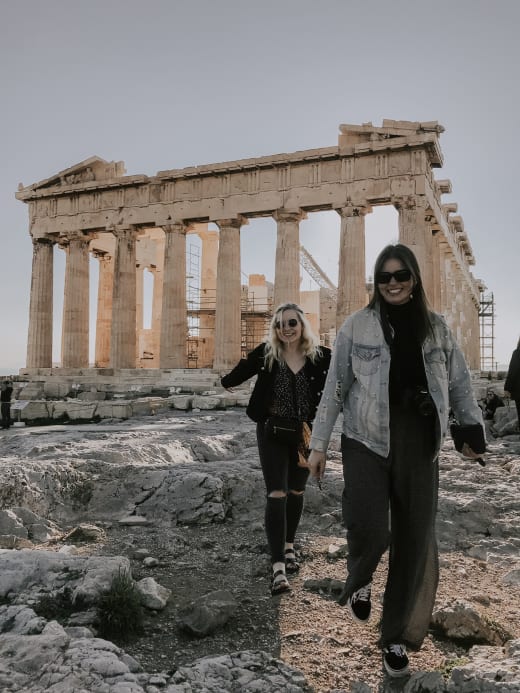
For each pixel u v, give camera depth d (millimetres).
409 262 3512
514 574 4926
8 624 3697
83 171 37719
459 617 3859
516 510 6785
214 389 27469
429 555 3441
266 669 3324
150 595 4250
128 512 6902
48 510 6879
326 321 56375
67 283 37781
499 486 7738
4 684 2945
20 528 6105
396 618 3354
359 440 3479
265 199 32469
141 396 28500
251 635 3879
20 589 4258
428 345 3473
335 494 7266
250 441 11461
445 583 4812
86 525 6270
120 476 7414
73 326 37375
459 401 3629
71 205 37844
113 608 3875
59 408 18562
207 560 5387
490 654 3482
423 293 3576
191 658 3562
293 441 4855
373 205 31328
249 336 48594
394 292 3523
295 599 4469
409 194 29578
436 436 3373
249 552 5598
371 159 30484
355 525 3309
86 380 33938
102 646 3336
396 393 3484
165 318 34469
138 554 5457
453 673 3150
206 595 4238
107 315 45438
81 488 7203
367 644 3758
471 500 6719
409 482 3410
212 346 45750
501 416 14672
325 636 3840
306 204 31578
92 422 18047
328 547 5582
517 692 2879
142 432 12617
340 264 30656
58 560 4492
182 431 13078
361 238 30547
